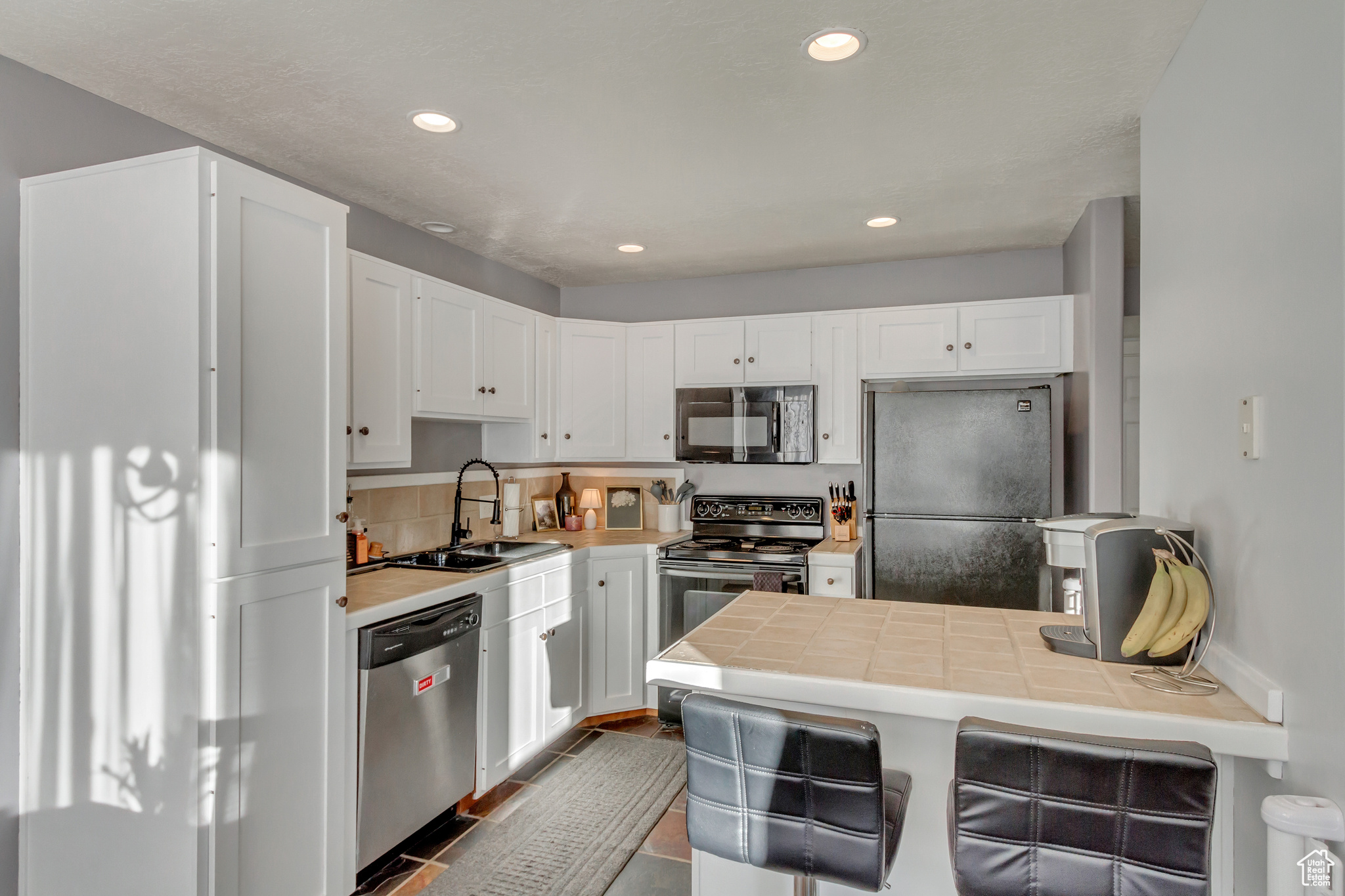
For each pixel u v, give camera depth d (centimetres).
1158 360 195
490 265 381
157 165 172
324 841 200
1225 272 152
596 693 354
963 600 344
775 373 381
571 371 390
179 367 169
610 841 249
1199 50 165
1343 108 109
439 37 174
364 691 214
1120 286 285
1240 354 145
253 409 179
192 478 168
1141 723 134
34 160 190
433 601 244
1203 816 103
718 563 355
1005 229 327
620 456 402
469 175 262
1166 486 188
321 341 200
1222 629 154
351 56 182
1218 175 155
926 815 163
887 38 174
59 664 183
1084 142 233
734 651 177
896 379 373
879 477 356
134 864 175
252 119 217
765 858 127
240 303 175
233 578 173
